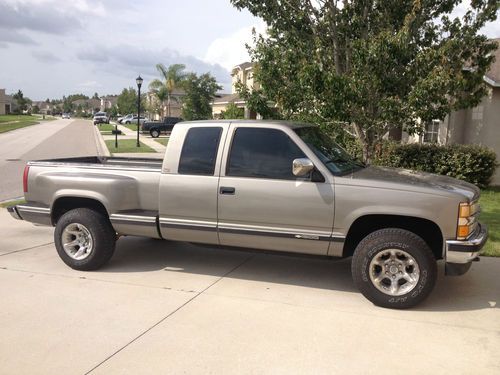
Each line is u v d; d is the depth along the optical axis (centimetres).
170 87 6044
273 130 534
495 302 505
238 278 578
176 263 637
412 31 871
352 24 905
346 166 548
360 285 493
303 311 479
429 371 368
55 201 619
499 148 1377
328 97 813
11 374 363
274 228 524
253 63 980
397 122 847
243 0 952
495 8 850
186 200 555
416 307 491
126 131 5162
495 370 371
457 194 471
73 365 376
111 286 549
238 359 384
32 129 5241
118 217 585
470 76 882
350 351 397
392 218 508
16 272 596
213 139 554
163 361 381
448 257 468
